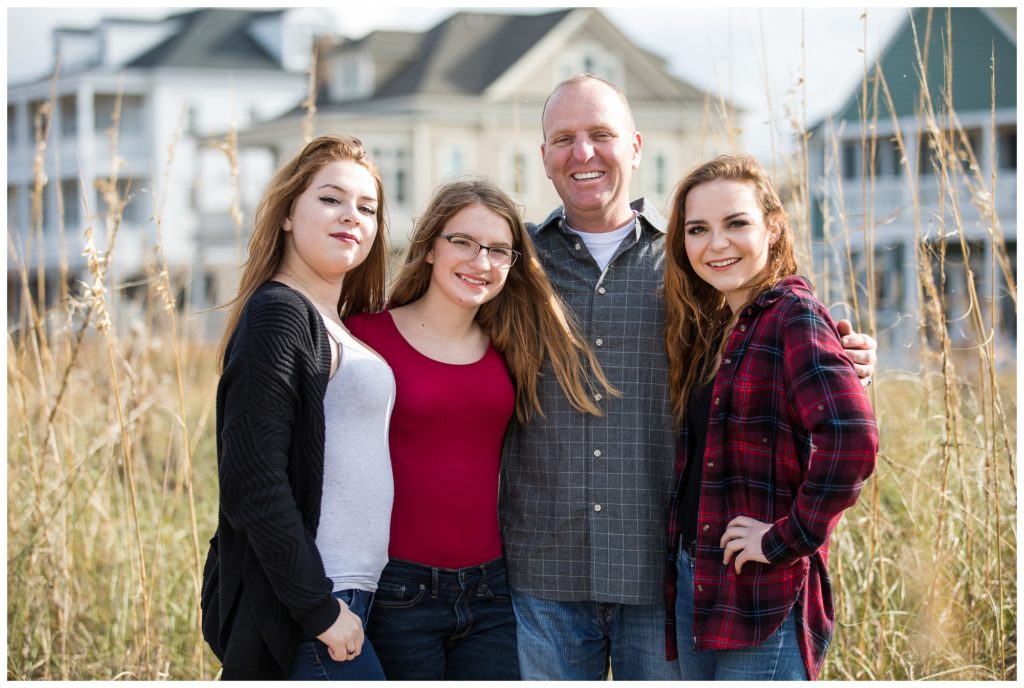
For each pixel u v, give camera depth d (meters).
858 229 3.59
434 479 2.46
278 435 2.10
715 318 2.57
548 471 2.65
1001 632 3.17
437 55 22.97
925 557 3.46
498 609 2.58
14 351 3.75
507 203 2.58
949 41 3.59
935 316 3.41
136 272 14.51
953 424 3.33
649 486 2.62
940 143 3.37
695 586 2.37
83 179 3.69
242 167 24.81
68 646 3.58
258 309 2.17
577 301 2.73
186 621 3.66
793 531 2.15
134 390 3.91
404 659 2.42
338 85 23.94
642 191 22.06
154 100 27.98
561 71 22.44
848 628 3.39
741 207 2.38
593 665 2.68
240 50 30.16
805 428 2.24
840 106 15.95
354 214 2.33
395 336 2.54
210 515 4.32
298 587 2.08
